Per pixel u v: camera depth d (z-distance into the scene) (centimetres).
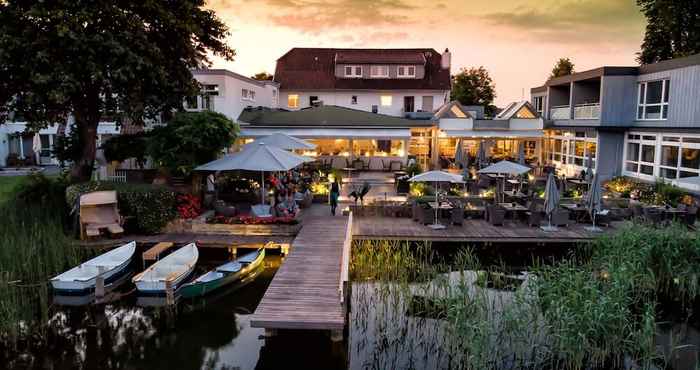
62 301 1425
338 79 4584
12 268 1509
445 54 4628
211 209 2177
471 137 3469
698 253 1462
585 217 2066
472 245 1836
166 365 1091
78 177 2248
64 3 1811
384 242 1808
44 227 1812
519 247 1861
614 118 2886
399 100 4516
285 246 1791
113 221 1897
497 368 1058
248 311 1373
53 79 1817
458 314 1106
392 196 2567
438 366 1080
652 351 1059
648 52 4088
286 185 2345
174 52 2239
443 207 2048
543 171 3319
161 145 2078
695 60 2320
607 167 2953
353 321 1279
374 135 3131
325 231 1841
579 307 1120
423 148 3934
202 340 1212
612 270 1305
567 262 1495
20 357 1114
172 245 1755
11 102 2120
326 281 1331
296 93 4550
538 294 1220
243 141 3281
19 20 1856
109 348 1162
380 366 1080
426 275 1550
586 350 1069
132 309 1381
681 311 1367
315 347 1173
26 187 2227
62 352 1140
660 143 2592
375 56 4709
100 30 1922
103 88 2094
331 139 3356
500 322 1167
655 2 3719
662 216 1936
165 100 2247
